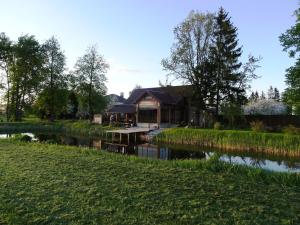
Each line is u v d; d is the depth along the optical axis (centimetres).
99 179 959
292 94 2131
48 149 1669
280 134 2464
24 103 5275
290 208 707
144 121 4228
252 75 3762
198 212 684
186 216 659
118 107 5069
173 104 4112
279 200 760
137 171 1071
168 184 898
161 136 3228
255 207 709
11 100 5184
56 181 930
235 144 2638
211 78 3825
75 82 5522
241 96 3803
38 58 5300
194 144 2955
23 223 640
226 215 668
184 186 877
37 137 3559
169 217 658
